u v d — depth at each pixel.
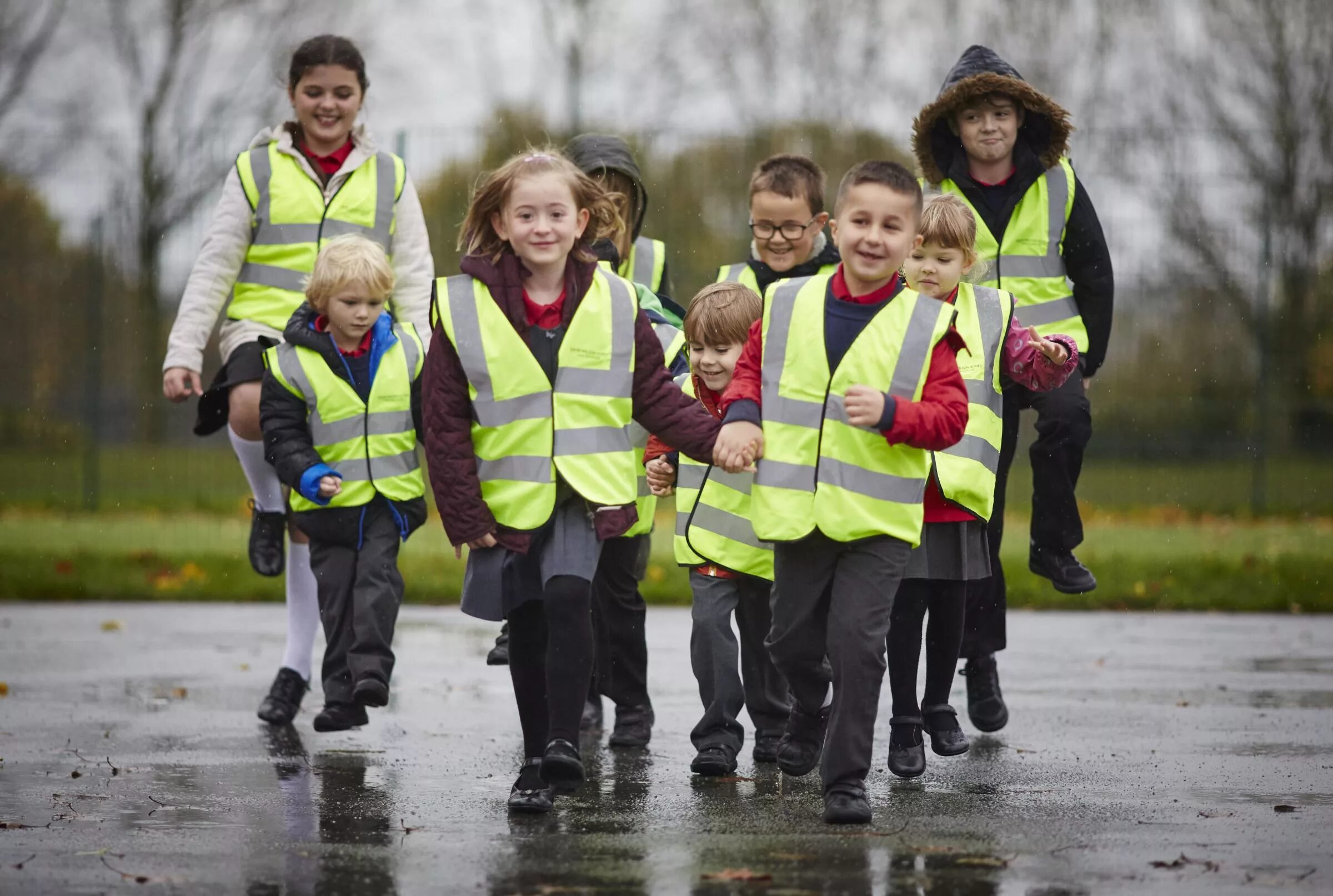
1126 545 29.11
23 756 12.38
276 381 12.91
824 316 10.42
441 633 20.31
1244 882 8.59
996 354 12.11
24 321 34.97
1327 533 31.80
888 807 10.66
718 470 12.18
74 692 15.59
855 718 10.12
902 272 12.23
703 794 11.16
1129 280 33.69
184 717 14.27
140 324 35.00
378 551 12.77
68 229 34.91
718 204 31.41
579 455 10.51
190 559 26.52
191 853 9.30
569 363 10.60
